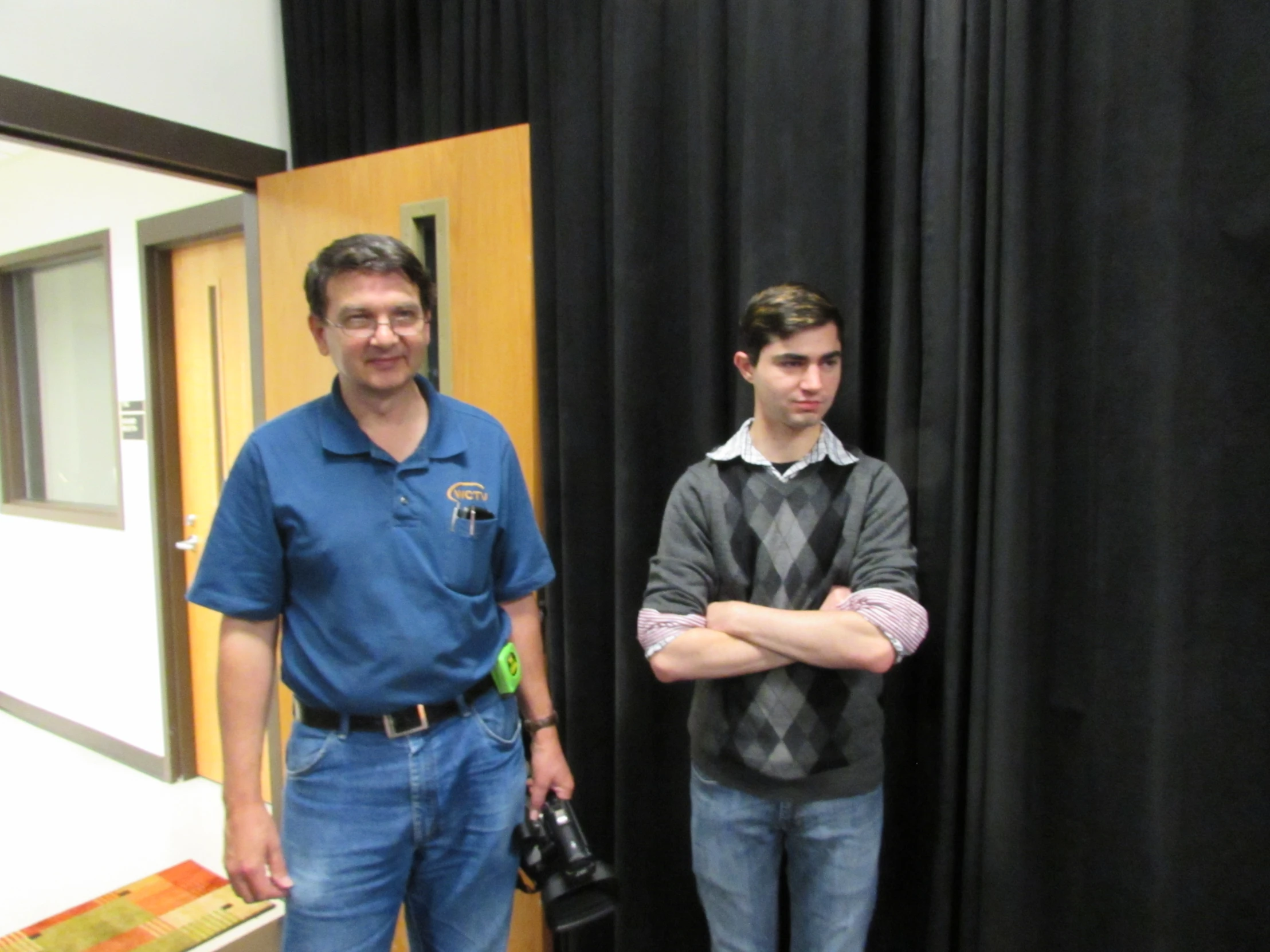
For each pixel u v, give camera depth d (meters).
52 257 3.33
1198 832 1.29
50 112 1.83
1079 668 1.39
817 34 1.51
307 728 1.25
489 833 1.32
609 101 1.80
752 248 1.58
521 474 1.41
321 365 2.12
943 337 1.43
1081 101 1.34
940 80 1.41
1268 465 1.22
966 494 1.42
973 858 1.42
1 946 2.09
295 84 2.31
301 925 1.25
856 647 1.20
